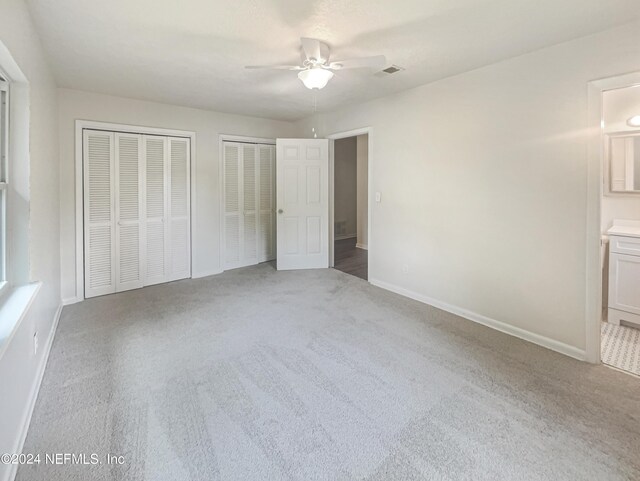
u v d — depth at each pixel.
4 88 1.97
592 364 2.39
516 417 1.82
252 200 5.37
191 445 1.62
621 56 2.20
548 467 1.50
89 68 3.03
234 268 5.21
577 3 1.97
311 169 5.10
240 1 1.99
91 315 3.29
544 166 2.62
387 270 4.14
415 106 3.62
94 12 2.11
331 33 2.38
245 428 1.74
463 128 3.17
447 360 2.43
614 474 1.46
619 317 3.05
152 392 2.04
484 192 3.03
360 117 4.36
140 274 4.21
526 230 2.75
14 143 2.02
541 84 2.60
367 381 2.17
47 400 1.94
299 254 5.18
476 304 3.16
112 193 3.94
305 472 1.47
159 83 3.46
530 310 2.76
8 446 1.46
